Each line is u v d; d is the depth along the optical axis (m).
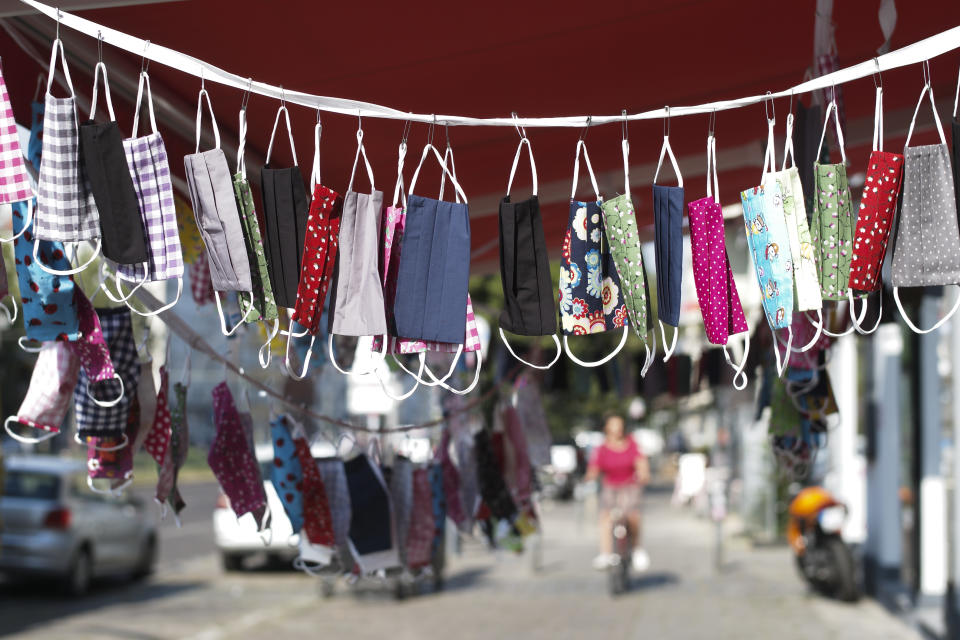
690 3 3.55
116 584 13.82
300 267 2.68
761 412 5.14
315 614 10.91
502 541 5.90
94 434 3.55
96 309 3.49
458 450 5.61
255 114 3.92
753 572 14.29
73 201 2.42
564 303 2.69
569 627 9.78
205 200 2.61
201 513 26.36
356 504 4.70
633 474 12.23
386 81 4.07
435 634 9.51
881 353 11.51
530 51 3.87
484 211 5.75
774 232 2.60
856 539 14.07
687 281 21.66
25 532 12.02
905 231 2.39
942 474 9.88
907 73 4.23
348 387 9.61
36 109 2.75
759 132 5.11
